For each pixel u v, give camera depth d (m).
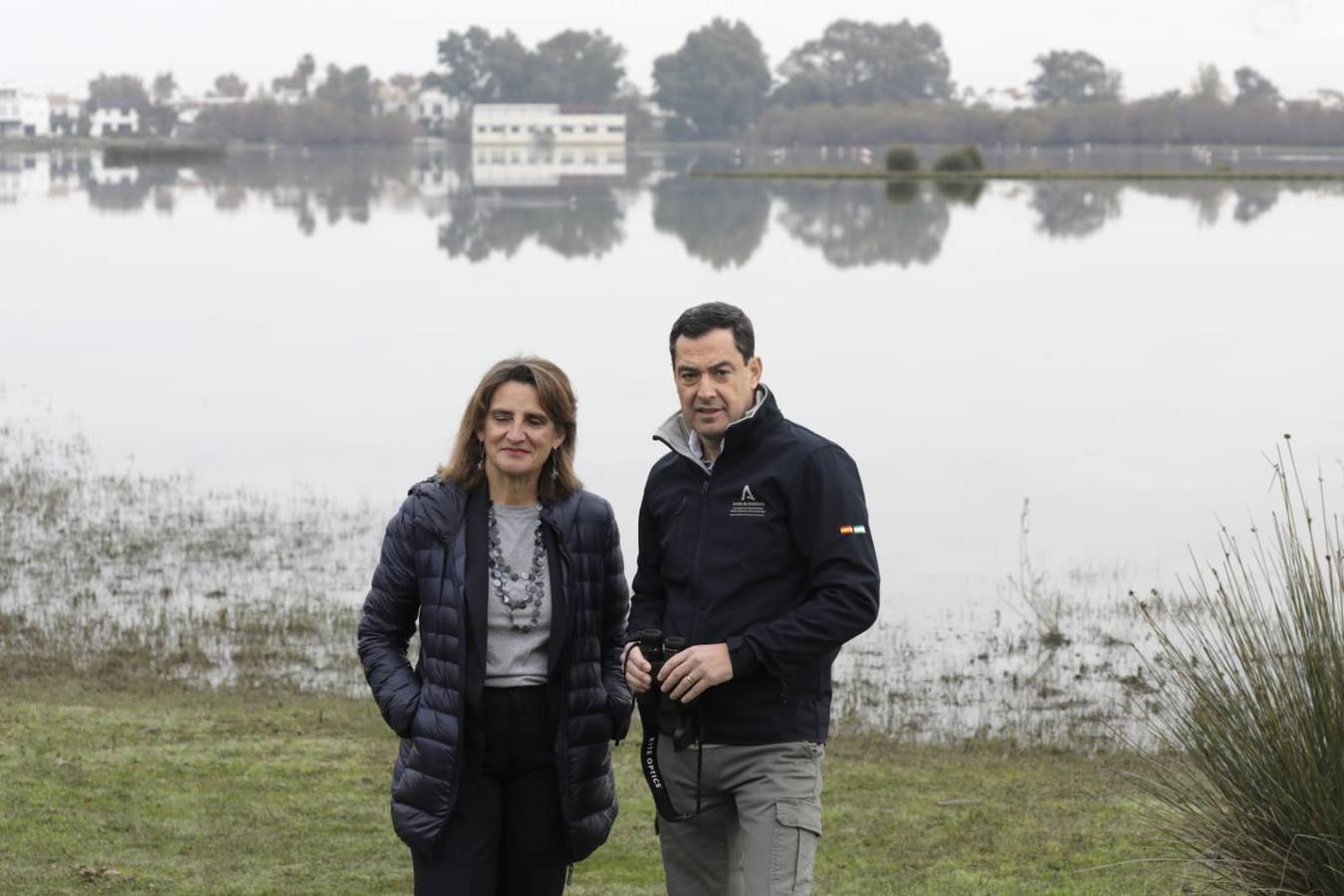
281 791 6.80
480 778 3.86
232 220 53.50
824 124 138.88
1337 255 39.78
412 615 4.00
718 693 3.90
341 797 6.75
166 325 28.11
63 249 42.25
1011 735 8.54
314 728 8.09
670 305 31.17
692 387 3.93
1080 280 35.28
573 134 153.38
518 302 31.81
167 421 18.69
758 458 3.93
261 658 9.77
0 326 27.45
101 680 9.13
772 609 3.90
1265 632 4.67
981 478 15.78
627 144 158.00
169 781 6.86
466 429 3.92
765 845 3.83
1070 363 23.70
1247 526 13.73
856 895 5.79
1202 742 4.73
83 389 20.92
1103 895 5.69
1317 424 18.83
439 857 3.85
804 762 3.92
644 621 4.04
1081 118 134.62
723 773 3.92
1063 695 9.36
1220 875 4.70
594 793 3.93
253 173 91.25
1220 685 4.70
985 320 28.86
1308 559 4.75
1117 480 15.77
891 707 9.12
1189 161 103.75
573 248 43.91
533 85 161.75
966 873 6.04
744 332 3.94
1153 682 9.44
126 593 11.24
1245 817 4.61
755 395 4.01
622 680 4.07
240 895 5.52
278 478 15.55
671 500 4.03
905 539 13.34
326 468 16.11
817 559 3.87
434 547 3.87
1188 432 18.33
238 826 6.29
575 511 3.93
